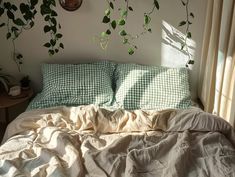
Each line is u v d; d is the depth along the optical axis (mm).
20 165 1538
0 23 2391
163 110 2004
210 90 2193
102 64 2459
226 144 1760
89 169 1496
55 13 2156
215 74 2141
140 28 2449
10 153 1637
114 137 1844
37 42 2480
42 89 2600
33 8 2172
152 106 2262
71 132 1848
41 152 1622
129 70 2398
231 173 1461
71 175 1454
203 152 1680
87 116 1940
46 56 2533
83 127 1907
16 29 2338
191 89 2658
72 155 1576
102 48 2516
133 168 1460
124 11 2297
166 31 2463
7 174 1446
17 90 2393
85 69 2379
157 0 2363
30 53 2520
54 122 1946
